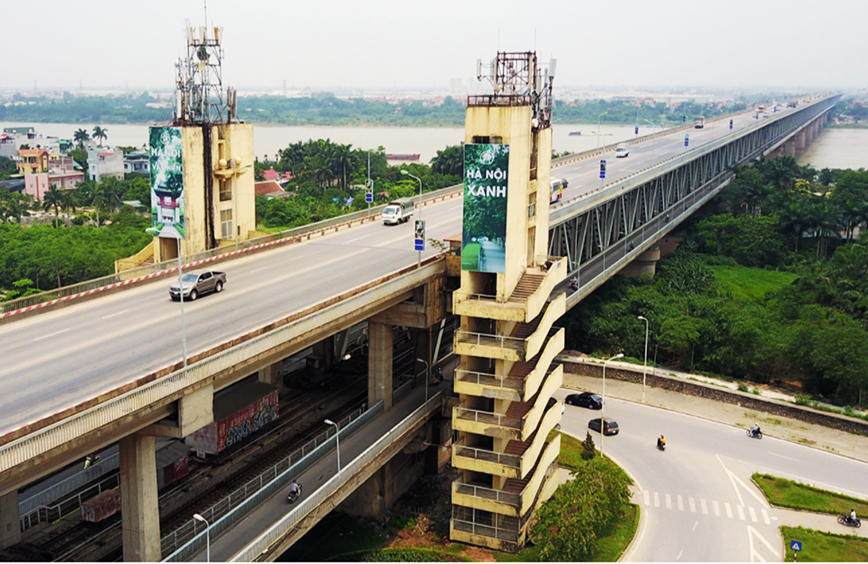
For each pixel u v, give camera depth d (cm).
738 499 7219
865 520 6912
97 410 4016
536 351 6394
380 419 7038
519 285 6712
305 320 5606
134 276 7000
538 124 7169
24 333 5547
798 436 8588
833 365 9150
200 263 7569
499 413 6356
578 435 8475
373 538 6644
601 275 10544
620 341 10856
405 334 10206
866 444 8431
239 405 7000
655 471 7706
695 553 6347
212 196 8050
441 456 7994
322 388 8506
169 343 5297
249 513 5394
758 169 19538
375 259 7900
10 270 13425
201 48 7981
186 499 6100
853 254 12706
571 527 6103
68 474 6456
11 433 3762
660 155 16788
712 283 13625
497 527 6400
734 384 9700
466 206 6278
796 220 15862
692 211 16038
